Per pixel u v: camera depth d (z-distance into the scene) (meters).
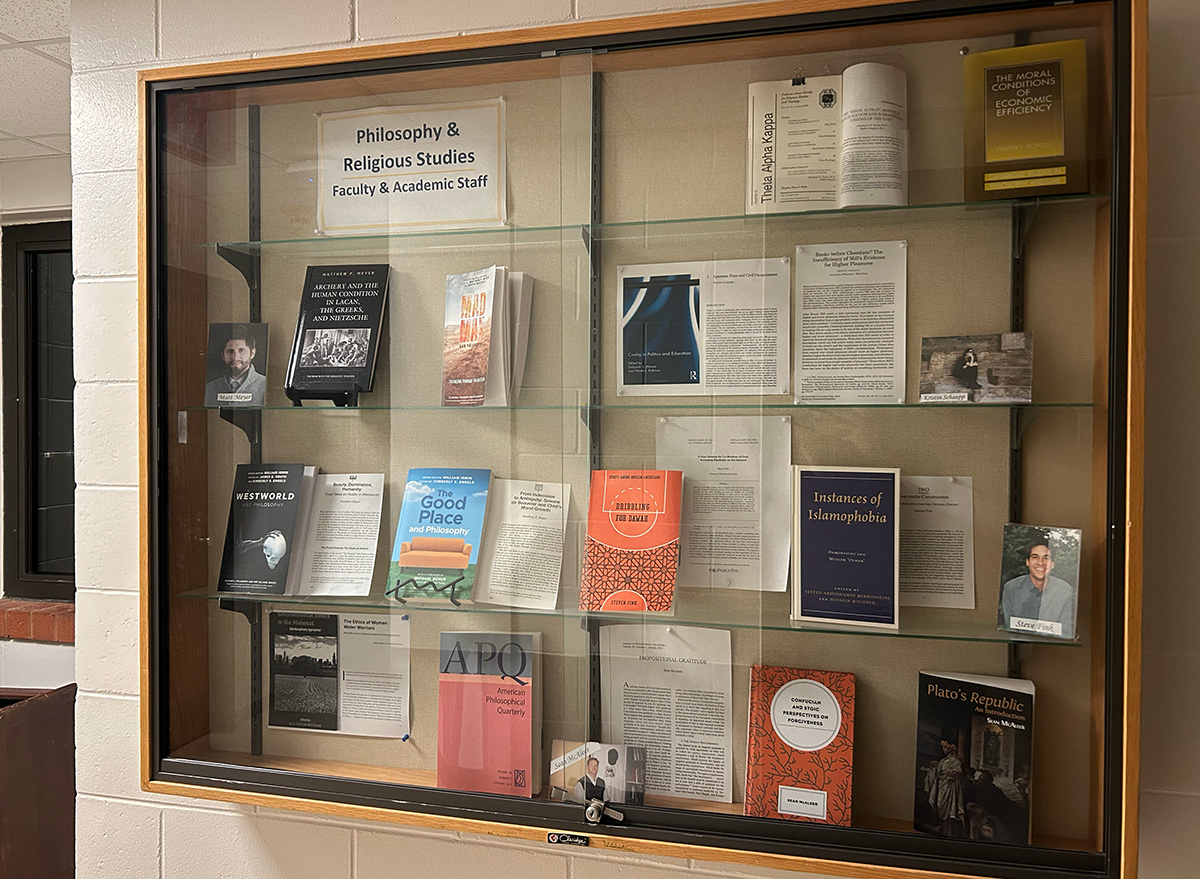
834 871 1.21
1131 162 1.10
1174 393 1.27
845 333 1.25
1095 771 1.15
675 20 1.25
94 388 1.62
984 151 1.18
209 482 1.46
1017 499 1.19
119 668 1.62
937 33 1.19
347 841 1.56
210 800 1.54
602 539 1.32
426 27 1.48
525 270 1.36
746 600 1.27
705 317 1.29
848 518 1.24
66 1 1.76
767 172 1.26
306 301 1.44
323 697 1.43
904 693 1.23
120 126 1.60
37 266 2.92
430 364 1.40
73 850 2.08
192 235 1.45
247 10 1.55
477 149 1.37
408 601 1.40
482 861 1.51
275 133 1.43
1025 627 1.18
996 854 1.17
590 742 1.32
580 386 1.34
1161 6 1.25
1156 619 1.28
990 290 1.20
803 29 1.22
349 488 1.43
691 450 1.30
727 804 1.27
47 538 2.92
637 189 1.31
